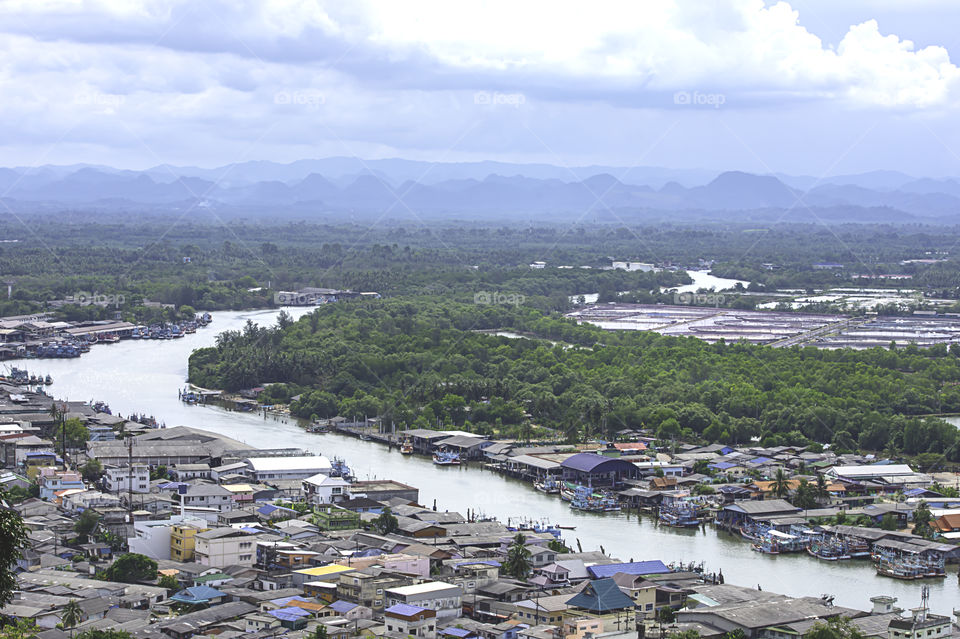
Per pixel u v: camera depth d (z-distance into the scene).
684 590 184.88
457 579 190.25
